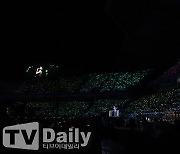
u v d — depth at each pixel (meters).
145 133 10.88
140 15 32.53
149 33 37.19
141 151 10.84
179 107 33.19
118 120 17.64
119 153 11.95
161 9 29.06
